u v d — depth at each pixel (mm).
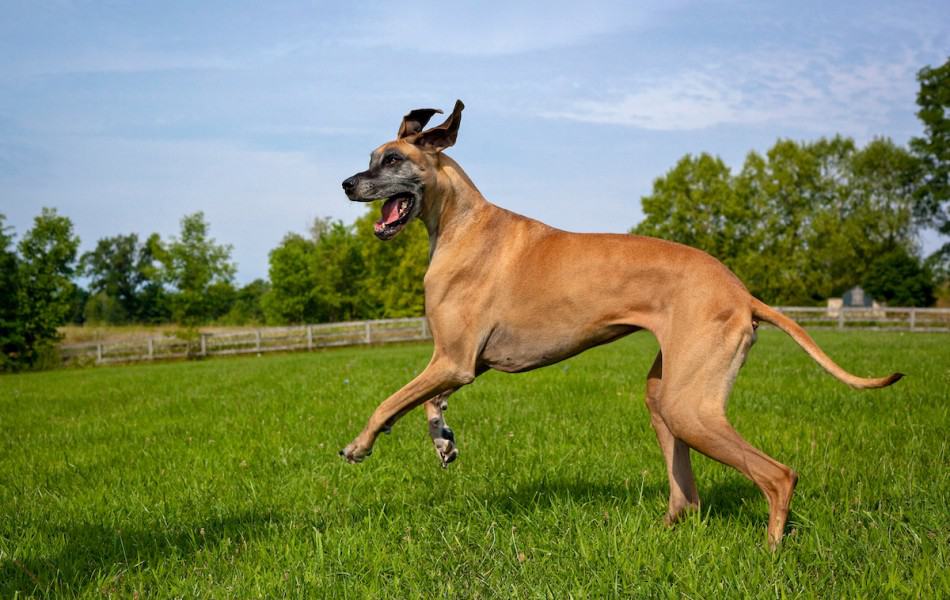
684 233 49750
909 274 49750
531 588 3264
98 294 98625
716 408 3607
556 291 4047
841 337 22500
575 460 5633
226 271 33281
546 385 10094
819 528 3764
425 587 3412
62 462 6547
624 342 22078
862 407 7375
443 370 4266
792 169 55750
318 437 7027
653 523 3994
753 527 3947
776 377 10242
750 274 49594
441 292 4301
